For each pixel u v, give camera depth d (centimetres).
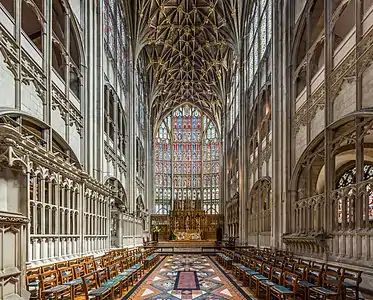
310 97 1566
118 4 2677
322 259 1309
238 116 3603
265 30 2411
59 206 1265
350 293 985
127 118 3062
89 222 1617
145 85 4488
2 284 461
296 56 1800
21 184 691
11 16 1006
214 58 4322
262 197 2453
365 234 1029
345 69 1214
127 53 3122
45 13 1260
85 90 1762
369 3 1202
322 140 1438
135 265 1508
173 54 4409
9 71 975
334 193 1261
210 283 1338
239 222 3147
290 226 1717
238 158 3588
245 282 1331
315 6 1609
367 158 1819
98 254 1711
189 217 4819
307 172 1573
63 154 1376
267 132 2272
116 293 1112
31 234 1037
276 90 1975
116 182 2402
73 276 988
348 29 1580
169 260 2438
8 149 705
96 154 1853
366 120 1075
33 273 877
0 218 457
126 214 2638
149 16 3412
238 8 3189
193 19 3766
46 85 1232
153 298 1041
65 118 1462
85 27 1789
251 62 2928
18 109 979
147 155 4631
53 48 1595
